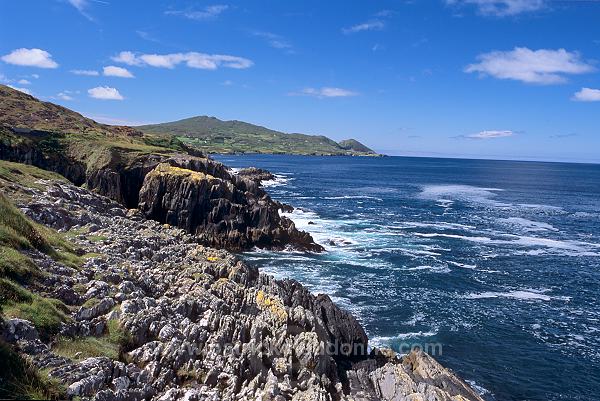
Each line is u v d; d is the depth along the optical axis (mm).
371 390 25891
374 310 41594
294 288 35438
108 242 31719
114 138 95625
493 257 62938
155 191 66125
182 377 18297
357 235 73375
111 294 21953
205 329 22156
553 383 31625
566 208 115312
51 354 15430
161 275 27703
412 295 46125
